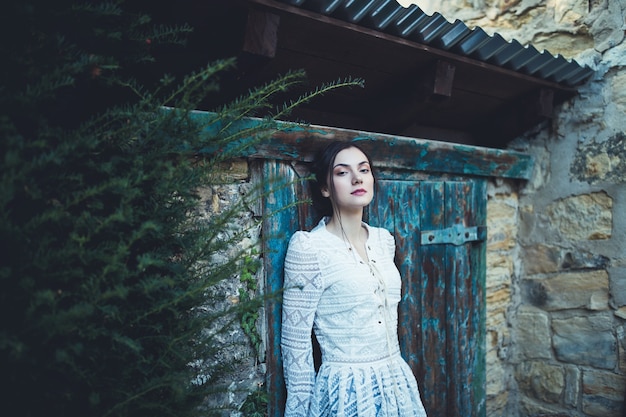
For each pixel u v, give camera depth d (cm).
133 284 101
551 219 238
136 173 96
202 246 108
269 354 156
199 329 106
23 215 87
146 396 101
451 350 209
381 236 162
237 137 116
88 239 83
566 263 232
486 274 232
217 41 137
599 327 221
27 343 80
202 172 110
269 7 127
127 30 100
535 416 244
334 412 137
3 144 78
